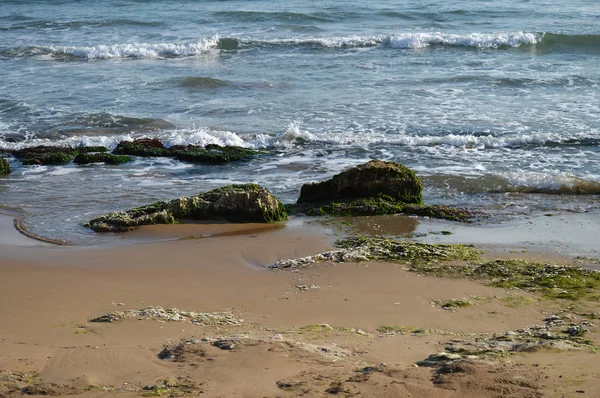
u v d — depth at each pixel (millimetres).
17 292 9094
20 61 28703
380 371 6020
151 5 42906
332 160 17109
